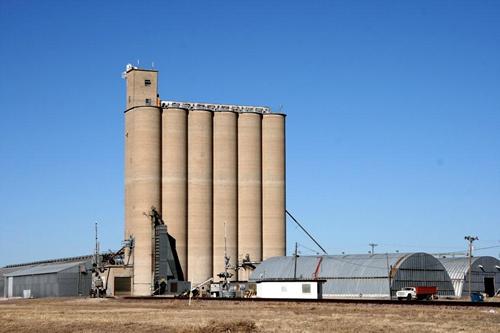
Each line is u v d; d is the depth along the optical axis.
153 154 165.25
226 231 168.00
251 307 101.56
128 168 169.38
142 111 166.25
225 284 153.00
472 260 148.75
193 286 163.75
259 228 170.50
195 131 168.50
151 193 164.25
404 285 135.88
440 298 134.88
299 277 147.00
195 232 166.00
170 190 165.38
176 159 166.12
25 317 86.56
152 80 172.88
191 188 167.25
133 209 166.00
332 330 63.00
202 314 86.88
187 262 165.12
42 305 124.00
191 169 167.75
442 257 159.88
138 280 162.88
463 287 145.25
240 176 171.12
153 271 160.25
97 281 162.12
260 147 173.25
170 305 113.19
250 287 153.00
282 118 175.12
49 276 171.50
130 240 165.12
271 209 171.62
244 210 170.00
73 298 158.00
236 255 168.12
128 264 164.88
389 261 137.75
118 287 163.62
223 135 170.12
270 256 170.12
